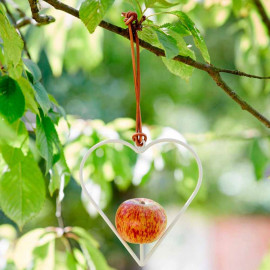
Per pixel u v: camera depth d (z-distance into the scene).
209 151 4.60
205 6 1.99
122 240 1.34
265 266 2.26
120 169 1.77
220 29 4.22
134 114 4.23
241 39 2.15
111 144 1.76
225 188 6.33
